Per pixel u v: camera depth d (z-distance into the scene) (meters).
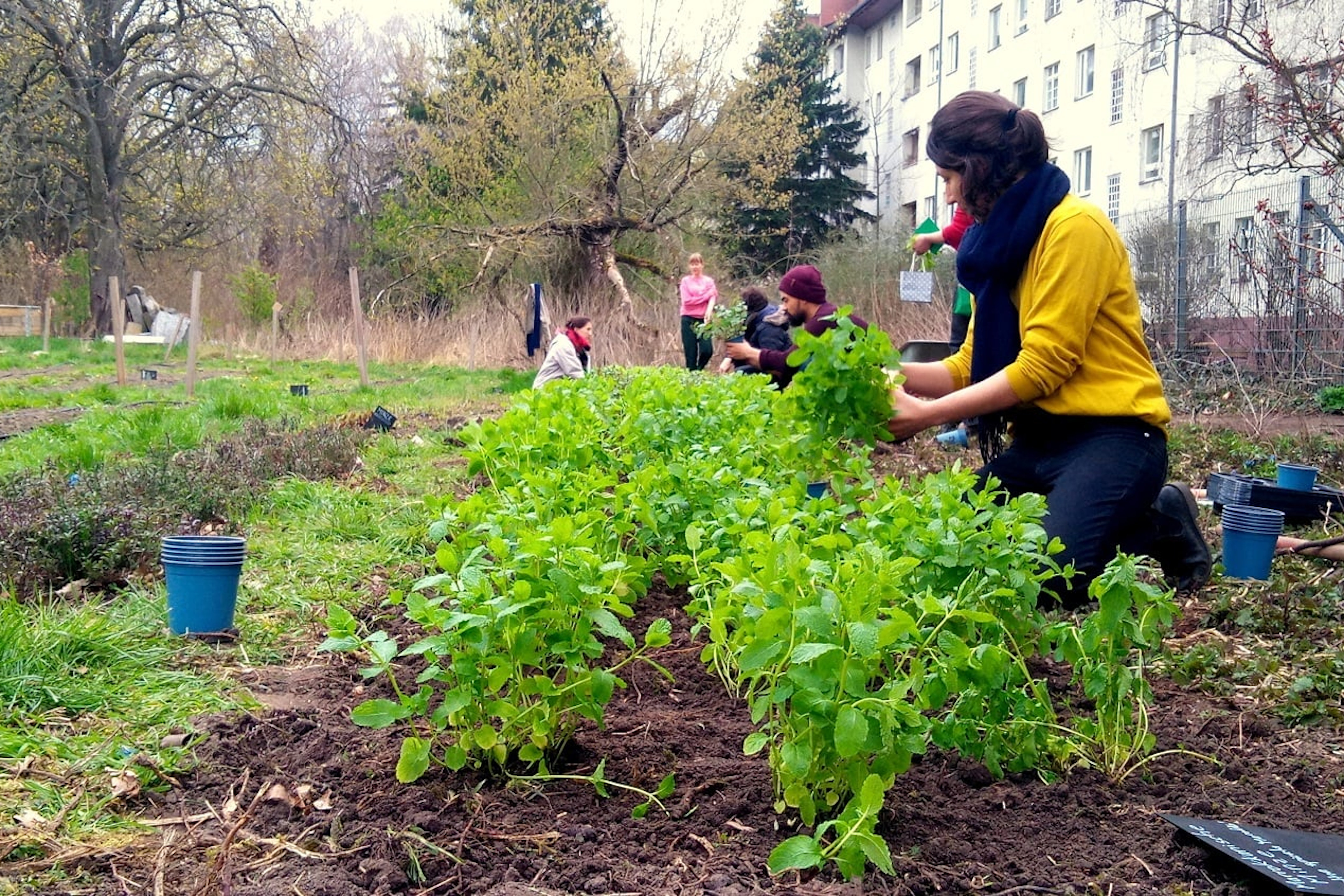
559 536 2.61
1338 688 3.53
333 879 2.27
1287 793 2.80
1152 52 20.98
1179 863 2.37
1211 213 17.19
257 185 31.31
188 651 3.81
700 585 3.10
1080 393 3.62
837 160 36.22
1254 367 13.40
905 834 2.52
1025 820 2.62
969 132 3.63
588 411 5.46
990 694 2.67
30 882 2.26
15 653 3.34
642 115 23.22
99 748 2.93
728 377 8.73
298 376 18.88
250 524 5.80
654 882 2.28
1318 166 12.79
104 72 28.55
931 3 34.84
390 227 28.20
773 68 23.92
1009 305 3.78
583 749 2.96
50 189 30.77
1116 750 2.87
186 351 25.97
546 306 22.62
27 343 27.06
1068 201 3.61
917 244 6.03
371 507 6.29
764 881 2.29
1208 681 3.65
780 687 2.30
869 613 2.23
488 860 2.39
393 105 35.75
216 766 2.85
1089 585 3.50
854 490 3.56
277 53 27.28
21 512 4.97
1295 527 6.16
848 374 3.47
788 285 7.79
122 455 7.91
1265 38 10.30
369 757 2.91
